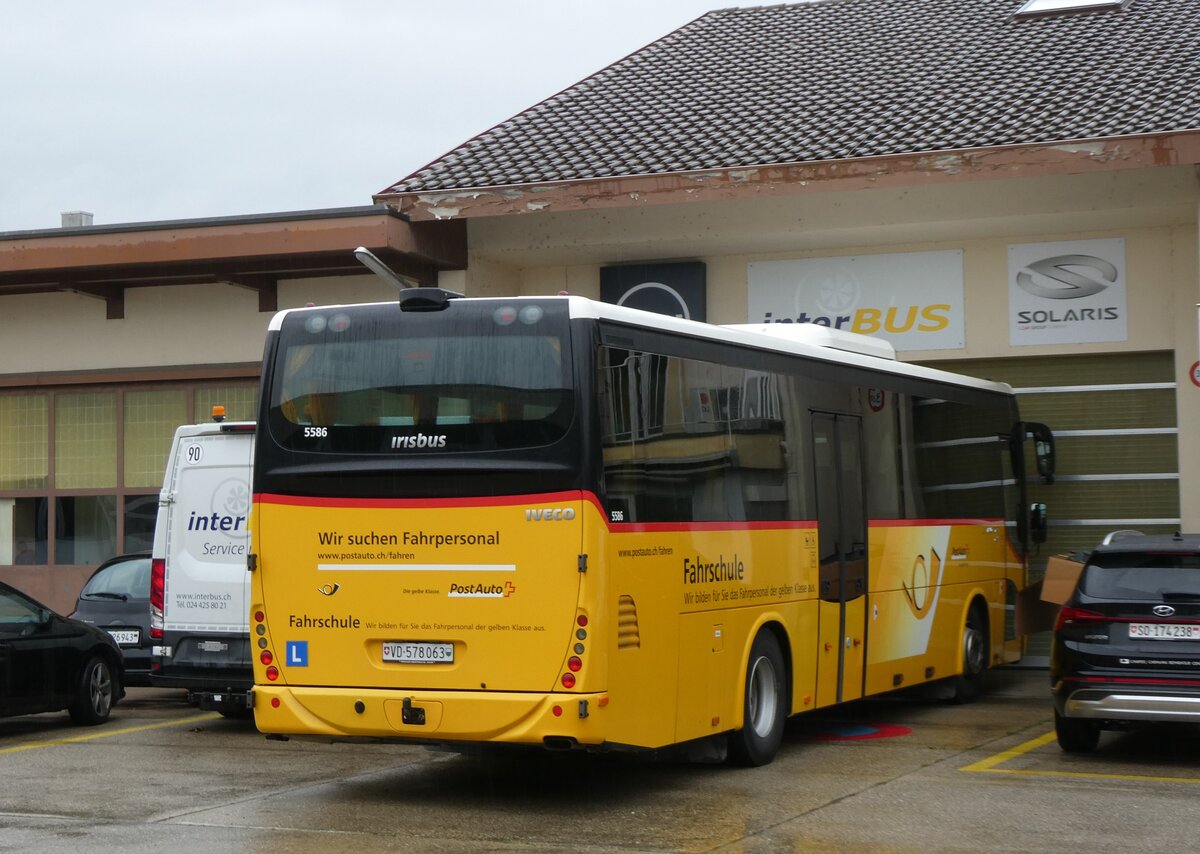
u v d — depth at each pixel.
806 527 11.70
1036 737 12.48
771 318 19.58
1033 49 21.19
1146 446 18.06
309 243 18.58
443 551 9.22
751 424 10.98
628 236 19.20
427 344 9.45
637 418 9.52
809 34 24.50
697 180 17.95
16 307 21.23
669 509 9.76
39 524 21.08
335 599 9.48
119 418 20.83
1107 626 10.66
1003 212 17.55
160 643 13.07
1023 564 16.81
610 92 22.78
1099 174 17.16
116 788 10.16
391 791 10.00
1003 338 18.48
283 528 9.64
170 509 13.17
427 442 9.33
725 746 10.62
